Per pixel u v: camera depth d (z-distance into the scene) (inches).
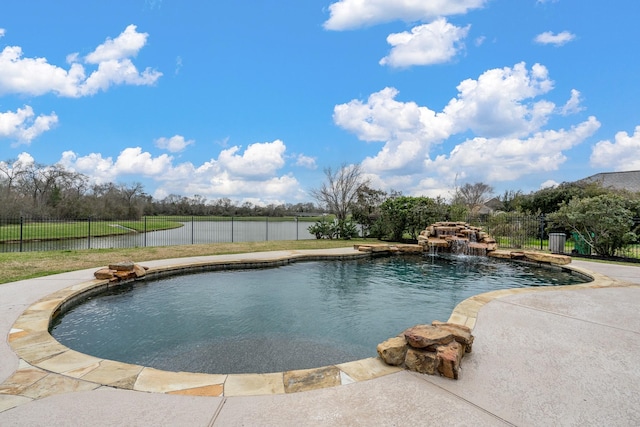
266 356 156.0
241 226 1291.8
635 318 171.6
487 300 205.2
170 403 94.6
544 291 229.5
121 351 159.9
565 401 95.5
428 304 244.2
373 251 466.3
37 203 1208.8
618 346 135.7
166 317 211.9
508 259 424.5
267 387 104.3
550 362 121.0
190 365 146.0
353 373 113.0
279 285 301.6
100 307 230.5
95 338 175.5
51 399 95.9
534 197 794.2
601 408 92.0
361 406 93.1
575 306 192.9
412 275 346.6
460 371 114.0
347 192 982.4
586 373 112.7
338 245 573.6
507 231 569.0
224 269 365.4
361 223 784.9
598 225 419.8
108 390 101.7
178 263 346.3
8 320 166.2
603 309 187.2
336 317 215.0
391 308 234.5
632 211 420.2
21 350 130.6
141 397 97.8
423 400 96.0
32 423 83.9
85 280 261.6
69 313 213.0
